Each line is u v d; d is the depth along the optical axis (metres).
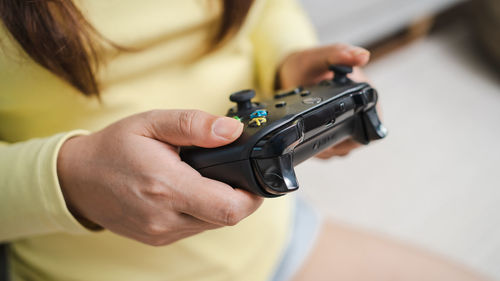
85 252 0.42
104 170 0.29
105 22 0.37
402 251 0.56
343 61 0.41
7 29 0.31
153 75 0.42
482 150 1.19
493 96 1.42
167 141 0.30
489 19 1.50
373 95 0.35
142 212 0.29
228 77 0.47
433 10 1.63
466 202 1.03
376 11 1.46
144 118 0.30
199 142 0.29
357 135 0.37
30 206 0.31
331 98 0.32
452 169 1.13
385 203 1.04
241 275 0.48
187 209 0.28
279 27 0.53
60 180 0.31
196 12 0.41
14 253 0.45
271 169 0.28
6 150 0.33
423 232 0.97
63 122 0.40
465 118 1.32
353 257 0.55
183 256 0.44
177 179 0.28
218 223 0.28
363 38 1.44
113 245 0.42
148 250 0.43
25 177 0.31
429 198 1.05
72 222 0.32
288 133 0.28
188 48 0.43
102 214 0.31
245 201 0.28
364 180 1.12
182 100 0.44
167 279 0.45
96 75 0.37
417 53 1.66
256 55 0.54
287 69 0.47
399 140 1.25
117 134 0.29
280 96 0.37
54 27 0.31
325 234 0.59
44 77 0.36
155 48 0.40
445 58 1.62
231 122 0.28
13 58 0.34
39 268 0.44
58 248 0.43
